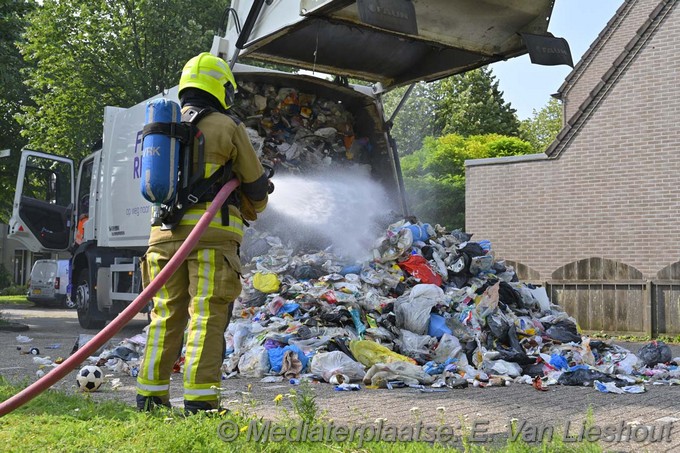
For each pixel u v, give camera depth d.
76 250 13.98
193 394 4.17
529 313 9.05
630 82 13.95
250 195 4.49
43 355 8.97
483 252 9.12
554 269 14.59
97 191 12.80
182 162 4.26
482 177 15.59
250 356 7.16
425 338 7.61
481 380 6.91
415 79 9.76
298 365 6.93
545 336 8.53
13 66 16.78
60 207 15.09
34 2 16.09
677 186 13.27
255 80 9.65
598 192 14.15
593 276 14.09
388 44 9.13
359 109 10.49
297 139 9.91
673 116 13.40
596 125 14.27
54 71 27.56
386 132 10.30
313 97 10.20
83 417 4.35
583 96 23.00
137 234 11.11
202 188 4.26
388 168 10.26
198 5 27.94
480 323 7.96
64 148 28.02
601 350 8.75
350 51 9.21
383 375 6.54
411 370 6.66
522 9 7.90
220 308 4.31
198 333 4.21
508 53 8.55
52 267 24.69
